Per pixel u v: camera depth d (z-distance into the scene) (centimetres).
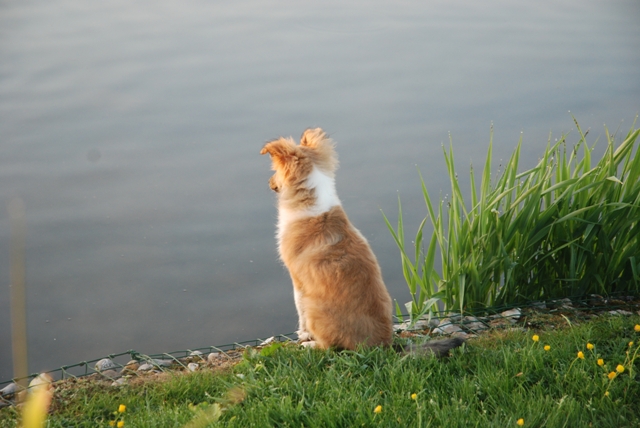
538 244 573
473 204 570
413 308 593
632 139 526
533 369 404
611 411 350
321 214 488
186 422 362
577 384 383
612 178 505
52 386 454
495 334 494
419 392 379
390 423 346
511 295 575
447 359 436
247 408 378
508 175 563
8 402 436
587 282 578
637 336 446
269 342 543
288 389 395
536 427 343
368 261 468
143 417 376
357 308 452
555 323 519
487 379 390
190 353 539
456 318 550
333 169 520
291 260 487
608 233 556
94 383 454
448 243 579
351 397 375
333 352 454
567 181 519
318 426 350
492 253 554
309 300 468
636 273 550
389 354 436
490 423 339
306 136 540
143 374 480
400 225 593
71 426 383
